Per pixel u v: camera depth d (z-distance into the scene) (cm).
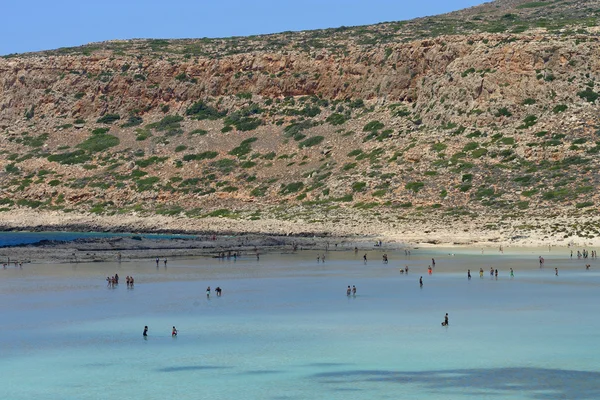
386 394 4756
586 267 10156
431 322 6669
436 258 11694
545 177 16025
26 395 4791
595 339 5953
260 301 7838
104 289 8762
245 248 13650
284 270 10500
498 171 16625
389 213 16012
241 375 5175
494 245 13088
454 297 7925
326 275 9875
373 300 7819
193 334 6319
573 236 13075
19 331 6475
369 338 6116
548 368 5212
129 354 5709
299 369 5294
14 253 12681
